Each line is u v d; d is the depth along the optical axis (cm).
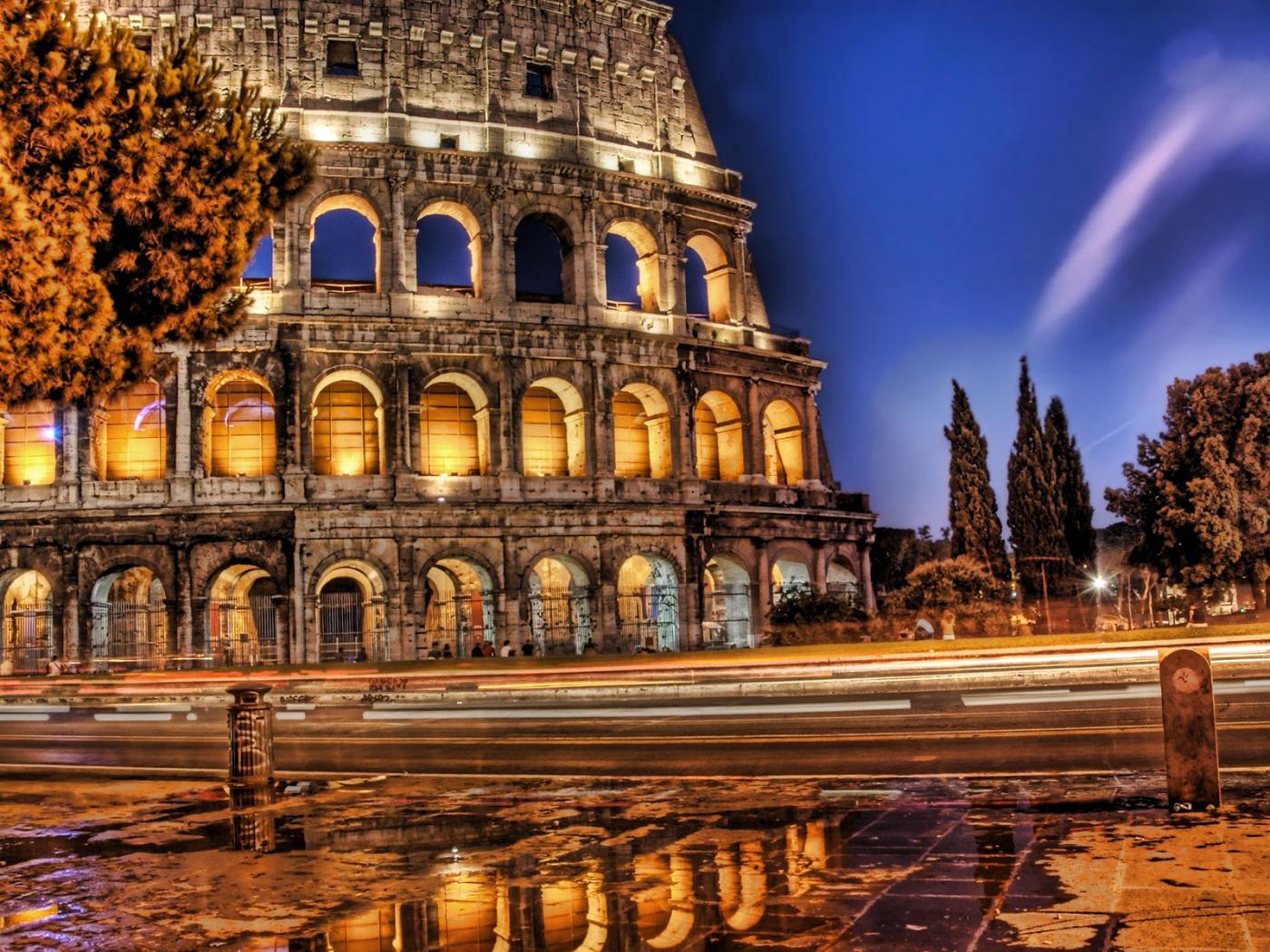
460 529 7069
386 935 1203
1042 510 8938
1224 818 1566
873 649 5441
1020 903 1184
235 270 2989
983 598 7256
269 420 7219
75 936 1252
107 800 2273
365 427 7362
